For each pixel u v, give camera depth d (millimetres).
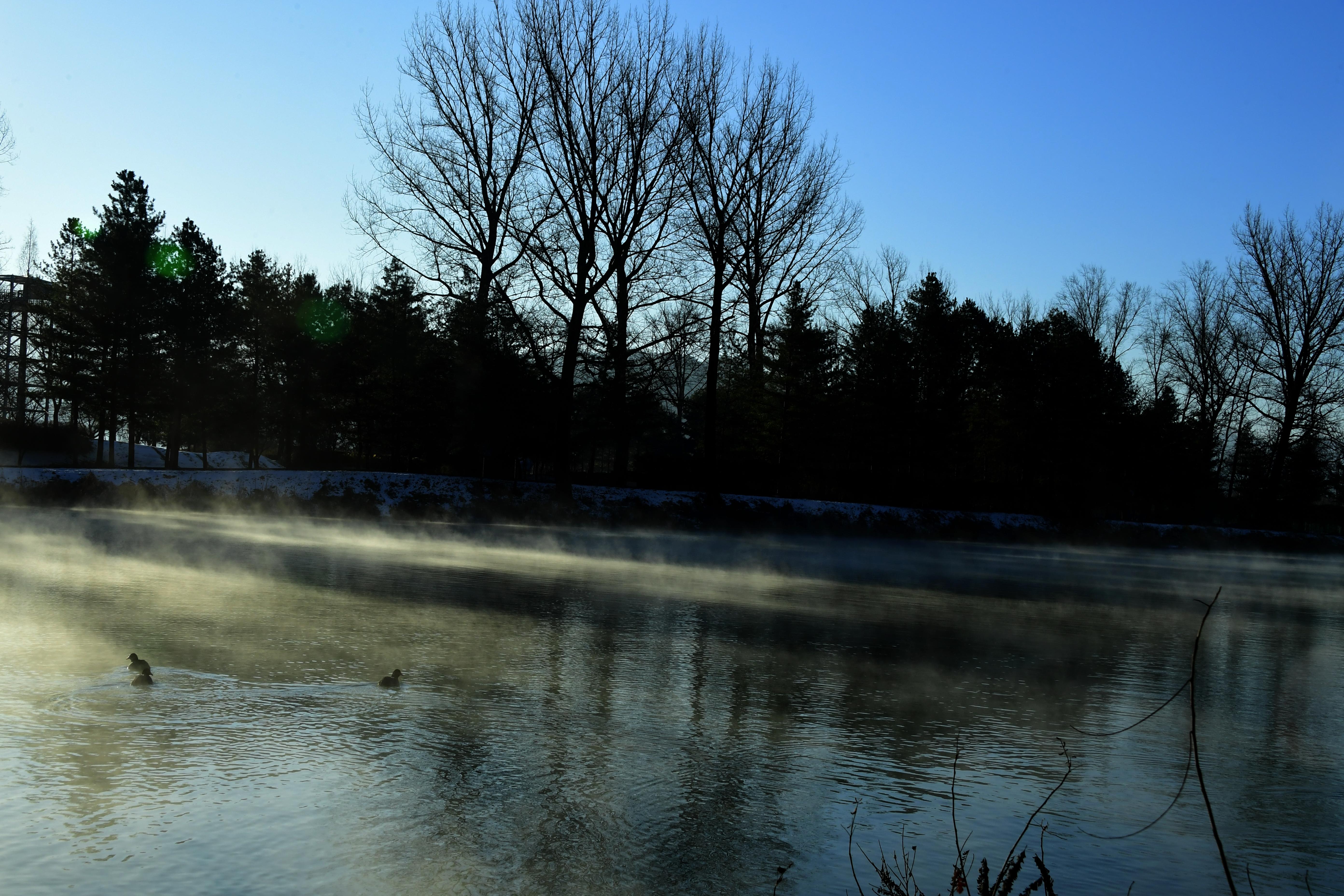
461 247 39250
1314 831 6680
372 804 6230
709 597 18031
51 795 6090
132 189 45844
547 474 53344
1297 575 35156
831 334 54250
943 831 6316
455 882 5160
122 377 43656
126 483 33344
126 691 8578
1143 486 55938
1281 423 57312
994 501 52625
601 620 14320
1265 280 56562
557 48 37469
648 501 40344
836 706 9539
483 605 15086
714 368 42281
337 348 48656
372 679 9539
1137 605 21156
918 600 19484
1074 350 53719
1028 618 17672
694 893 5188
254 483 34688
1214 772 8023
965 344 67250
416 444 41750
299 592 15453
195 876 5051
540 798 6500
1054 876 5688
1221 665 13641
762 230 42781
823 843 5992
